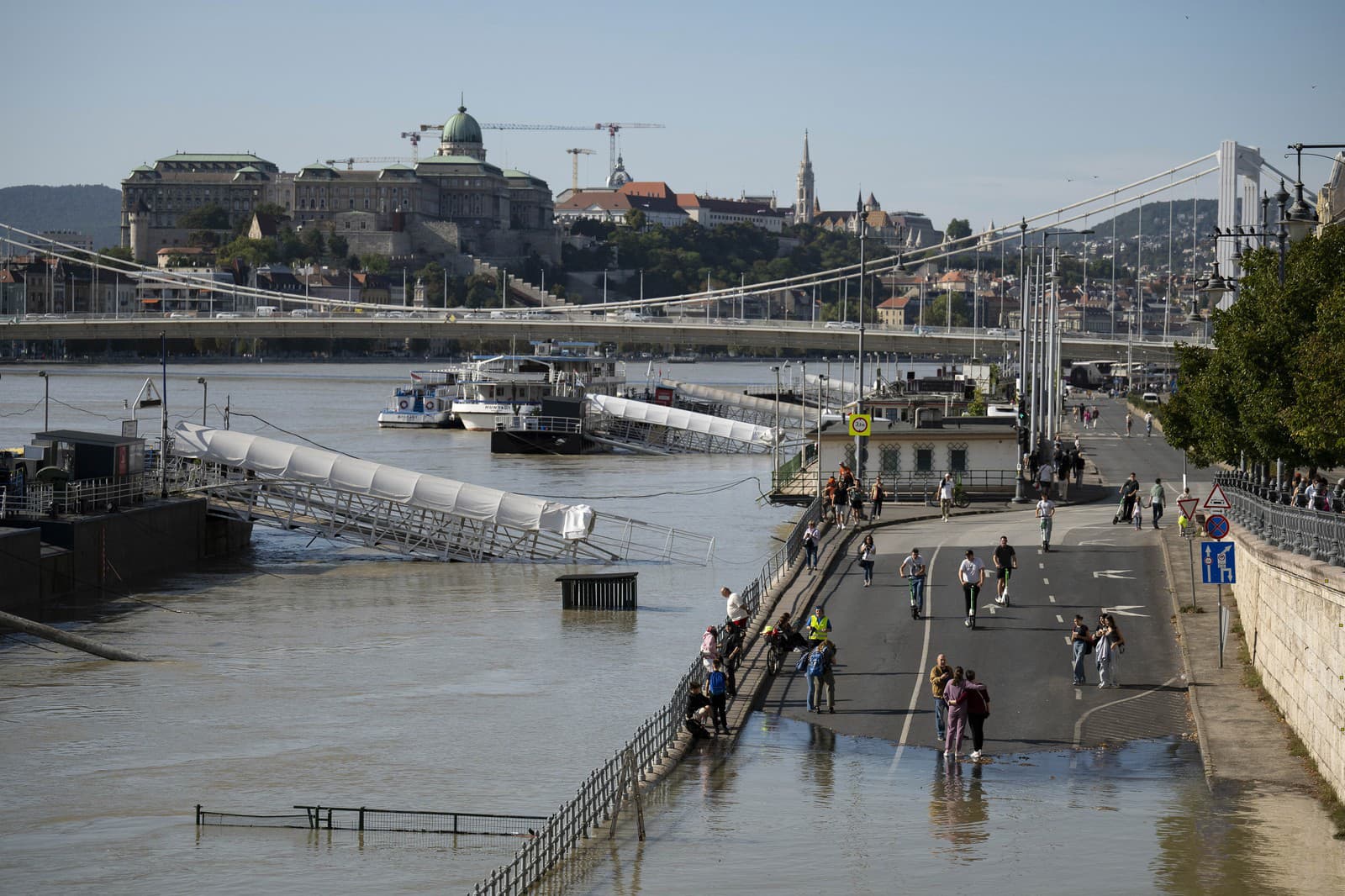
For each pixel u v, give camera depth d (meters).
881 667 77.75
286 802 63.62
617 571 127.81
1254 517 78.19
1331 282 86.62
